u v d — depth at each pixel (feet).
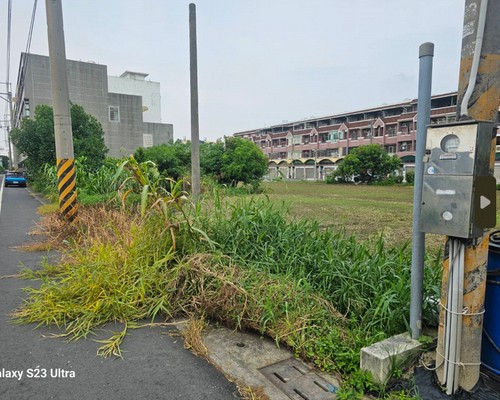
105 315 10.29
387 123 144.25
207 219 13.78
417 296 7.84
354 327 8.98
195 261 11.25
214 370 7.88
